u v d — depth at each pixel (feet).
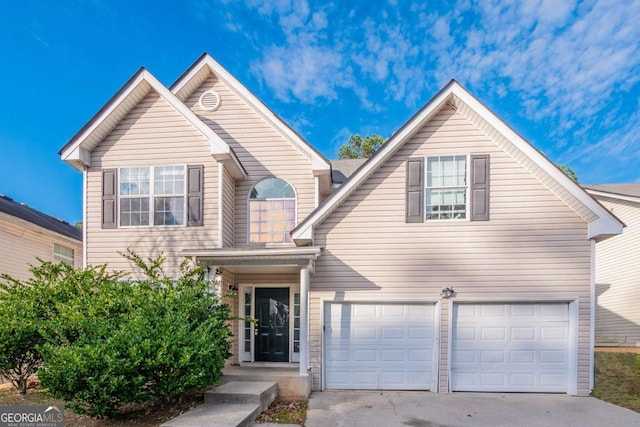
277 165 30.55
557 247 24.32
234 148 30.86
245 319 22.99
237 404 18.95
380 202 25.75
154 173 28.04
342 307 25.50
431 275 24.99
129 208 27.94
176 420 16.11
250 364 28.09
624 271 42.29
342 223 25.75
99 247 27.71
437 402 21.84
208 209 27.43
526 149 24.06
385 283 25.16
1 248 35.70
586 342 23.70
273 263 24.50
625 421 18.61
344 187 25.13
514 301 24.44
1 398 20.43
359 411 20.01
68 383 15.37
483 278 24.67
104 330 17.47
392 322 25.17
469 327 24.75
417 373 24.72
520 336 24.43
